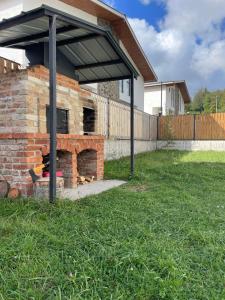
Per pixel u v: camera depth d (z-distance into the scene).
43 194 4.14
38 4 8.21
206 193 4.99
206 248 2.57
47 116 4.87
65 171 5.46
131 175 6.56
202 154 13.52
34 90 4.54
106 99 10.02
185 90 26.72
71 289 1.88
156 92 21.86
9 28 4.48
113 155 10.52
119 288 1.91
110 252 2.34
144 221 3.25
